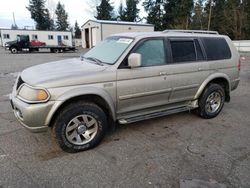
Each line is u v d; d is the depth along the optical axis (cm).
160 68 403
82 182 283
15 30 4003
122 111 384
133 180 288
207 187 277
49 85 312
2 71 1141
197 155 350
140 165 321
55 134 333
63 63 407
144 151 360
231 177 296
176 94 439
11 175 293
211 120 498
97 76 343
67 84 322
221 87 505
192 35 463
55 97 314
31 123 314
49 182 282
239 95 719
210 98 493
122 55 372
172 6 5050
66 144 339
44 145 370
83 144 352
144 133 426
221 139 407
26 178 288
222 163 328
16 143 374
